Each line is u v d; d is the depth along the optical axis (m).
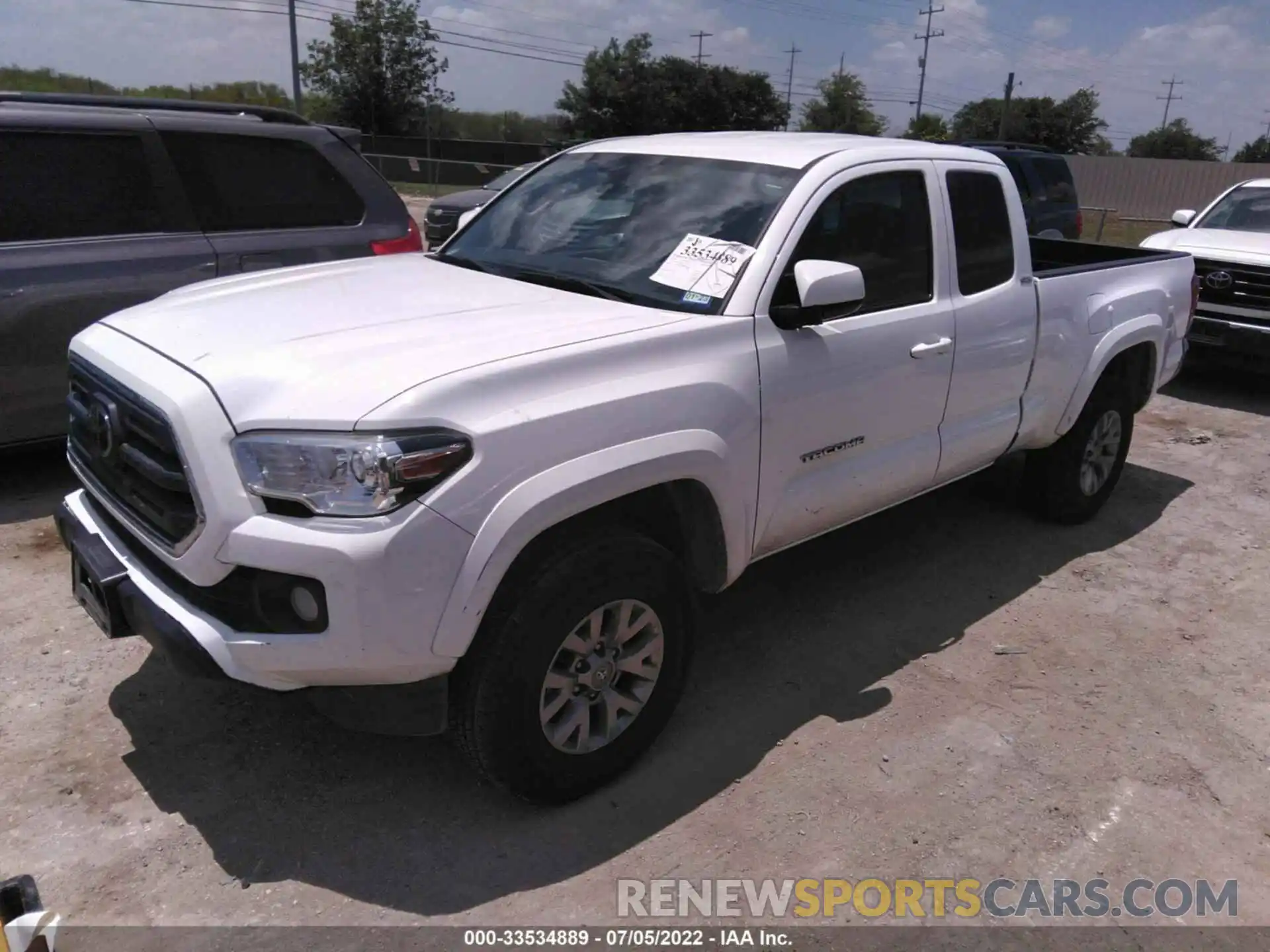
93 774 3.11
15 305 4.88
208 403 2.55
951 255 4.13
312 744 3.31
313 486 2.45
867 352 3.69
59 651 3.77
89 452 3.11
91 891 2.67
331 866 2.80
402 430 2.47
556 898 2.74
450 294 3.42
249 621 2.58
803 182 3.58
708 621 4.30
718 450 3.11
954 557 5.10
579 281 3.60
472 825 2.99
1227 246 8.55
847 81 59.12
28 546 4.64
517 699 2.78
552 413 2.71
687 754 3.38
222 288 3.54
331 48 49.41
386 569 2.43
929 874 2.92
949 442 4.28
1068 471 5.34
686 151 4.01
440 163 33.97
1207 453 7.21
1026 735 3.61
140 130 5.29
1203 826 3.20
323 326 2.97
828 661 4.03
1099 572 5.04
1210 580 5.02
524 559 2.80
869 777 3.32
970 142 11.90
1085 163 36.97
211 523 2.50
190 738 3.30
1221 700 3.93
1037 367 4.68
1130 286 5.32
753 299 3.33
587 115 52.84
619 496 2.88
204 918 2.61
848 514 3.94
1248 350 8.27
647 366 3.01
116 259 5.15
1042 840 3.09
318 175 5.91
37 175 4.98
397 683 2.63
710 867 2.89
